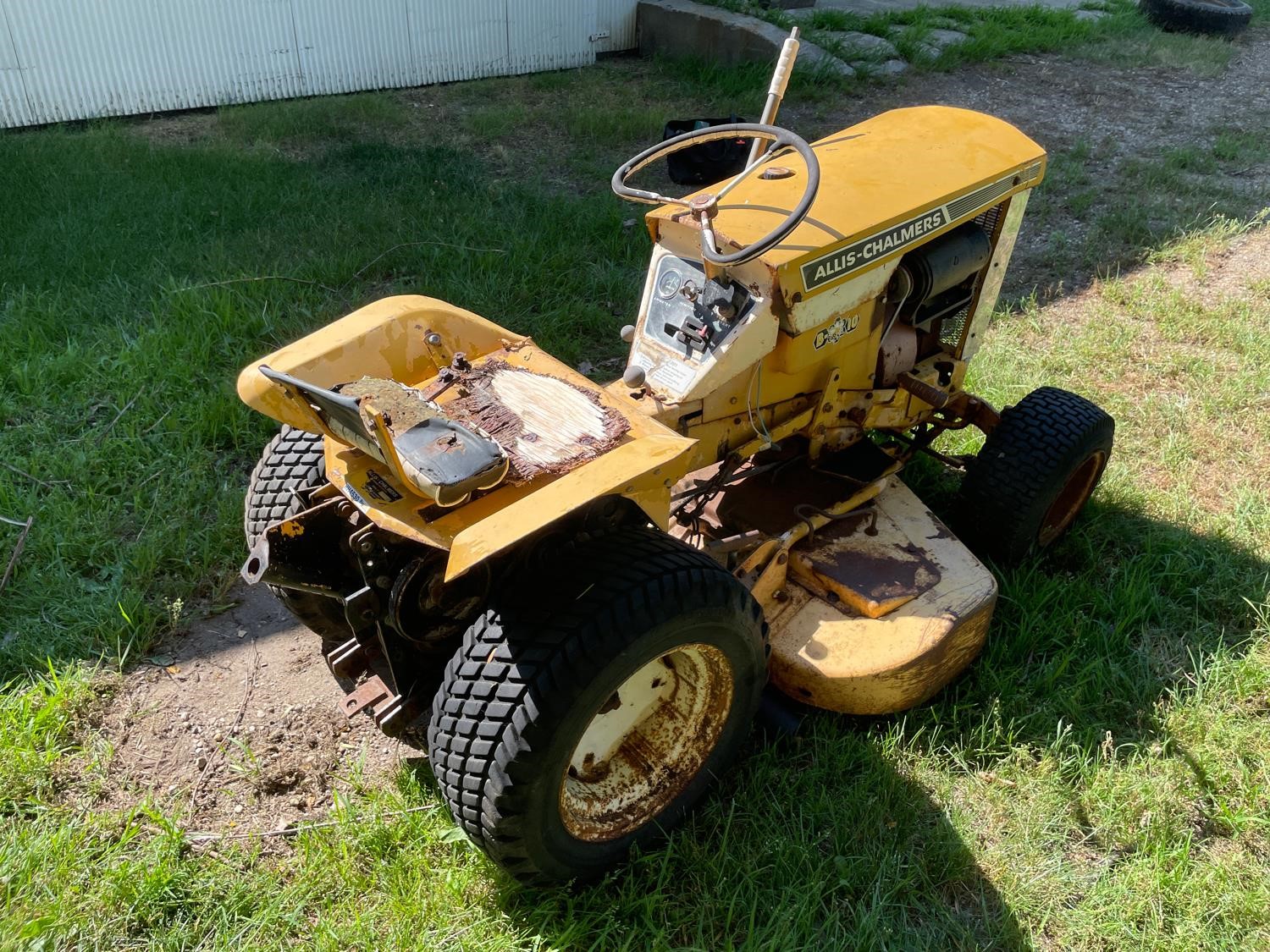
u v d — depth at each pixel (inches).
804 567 127.6
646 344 121.2
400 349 117.1
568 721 90.4
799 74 376.5
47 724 121.4
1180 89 391.9
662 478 97.3
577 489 91.3
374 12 367.9
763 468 138.8
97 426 172.2
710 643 101.1
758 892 103.3
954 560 129.2
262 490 122.0
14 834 107.0
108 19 322.7
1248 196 287.9
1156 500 163.3
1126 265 245.9
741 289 115.6
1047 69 409.1
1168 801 113.8
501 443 102.2
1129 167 302.0
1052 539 152.4
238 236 237.9
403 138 321.7
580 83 390.3
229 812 114.2
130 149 290.4
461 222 246.1
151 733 123.3
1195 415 185.9
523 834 92.7
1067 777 118.6
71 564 145.7
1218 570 147.7
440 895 102.7
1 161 273.3
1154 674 132.4
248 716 126.0
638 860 105.3
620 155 312.5
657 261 122.3
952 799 115.0
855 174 131.0
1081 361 201.5
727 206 122.1
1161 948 100.4
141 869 104.3
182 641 136.8
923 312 142.4
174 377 184.4
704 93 375.2
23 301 201.8
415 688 106.3
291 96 366.3
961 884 106.7
